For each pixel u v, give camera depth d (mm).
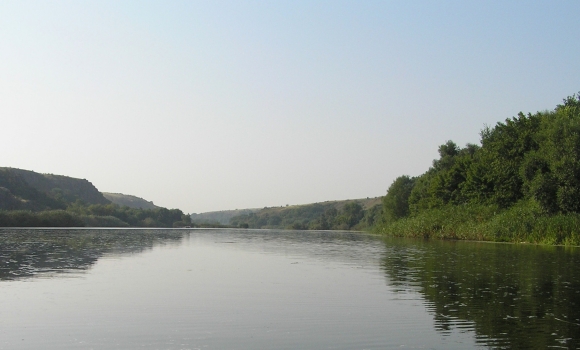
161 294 22781
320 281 27438
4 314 18406
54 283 25828
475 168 94250
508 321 17688
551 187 67125
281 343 14953
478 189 92688
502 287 25094
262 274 30719
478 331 16328
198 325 16984
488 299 21781
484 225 74750
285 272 31844
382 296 22500
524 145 91750
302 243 74125
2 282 25953
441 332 16172
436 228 89375
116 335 15727
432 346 14711
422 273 31094
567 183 66000
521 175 78625
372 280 27797
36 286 24766
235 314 18641
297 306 20188
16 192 151875
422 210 112500
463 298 21953
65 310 19125
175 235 101688
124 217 181000
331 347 14555
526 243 66375
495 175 88625
